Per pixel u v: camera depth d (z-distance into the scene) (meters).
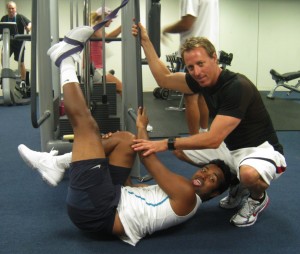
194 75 1.72
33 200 2.23
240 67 8.35
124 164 1.89
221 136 1.70
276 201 2.25
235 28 8.20
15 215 2.02
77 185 1.64
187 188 1.74
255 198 1.88
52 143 2.65
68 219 1.98
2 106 6.05
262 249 1.69
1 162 2.99
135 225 1.70
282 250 1.68
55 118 2.96
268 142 1.87
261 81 8.44
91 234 1.81
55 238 1.78
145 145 1.74
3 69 5.87
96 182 1.64
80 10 6.57
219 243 1.74
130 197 1.74
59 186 2.46
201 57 1.67
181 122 4.62
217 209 2.14
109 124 2.75
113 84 2.99
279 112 5.50
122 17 2.53
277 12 8.21
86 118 1.69
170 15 7.91
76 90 1.73
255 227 1.91
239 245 1.72
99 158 1.65
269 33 8.27
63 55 1.81
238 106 1.70
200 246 1.71
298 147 3.50
